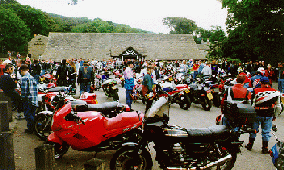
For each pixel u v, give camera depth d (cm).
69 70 1167
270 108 523
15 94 741
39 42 5778
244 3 1877
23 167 467
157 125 391
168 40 4753
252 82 1175
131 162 408
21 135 644
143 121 403
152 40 4709
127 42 4622
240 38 2503
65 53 4384
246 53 2570
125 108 589
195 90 979
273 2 1861
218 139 405
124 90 1510
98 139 452
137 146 406
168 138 384
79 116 446
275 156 347
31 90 645
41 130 627
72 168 468
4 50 7394
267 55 2209
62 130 443
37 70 1351
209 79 993
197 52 4647
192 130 404
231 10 2203
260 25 1991
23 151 542
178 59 4453
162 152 390
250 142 557
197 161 394
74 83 1203
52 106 713
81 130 443
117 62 2998
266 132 536
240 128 441
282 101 776
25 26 7781
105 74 1739
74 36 4653
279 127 737
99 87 1498
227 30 2684
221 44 2811
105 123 457
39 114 634
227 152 422
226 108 484
